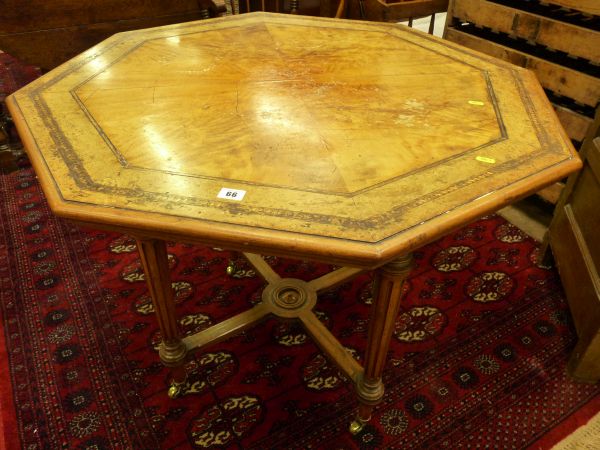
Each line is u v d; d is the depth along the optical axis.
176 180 1.15
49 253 2.34
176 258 2.34
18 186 2.85
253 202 1.07
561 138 1.33
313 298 1.91
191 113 1.46
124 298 2.10
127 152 1.26
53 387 1.73
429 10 3.11
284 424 1.63
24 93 1.57
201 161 1.22
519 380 1.77
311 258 1.00
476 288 2.16
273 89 1.62
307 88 1.62
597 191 1.80
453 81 1.67
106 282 2.18
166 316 1.53
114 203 1.07
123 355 1.85
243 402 1.70
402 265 1.15
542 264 2.27
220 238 1.00
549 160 1.23
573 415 1.65
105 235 2.47
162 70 1.77
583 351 1.69
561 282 2.12
